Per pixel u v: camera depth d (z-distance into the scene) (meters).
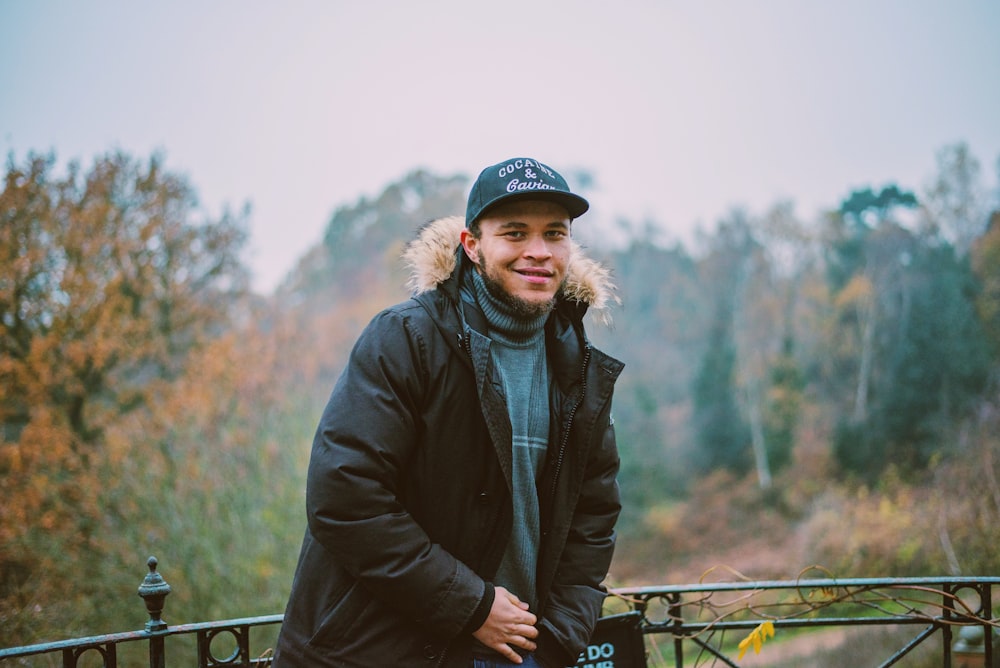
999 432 19.38
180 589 9.68
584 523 1.98
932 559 17.67
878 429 29.47
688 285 41.28
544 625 1.87
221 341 13.55
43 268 12.82
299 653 1.75
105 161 13.70
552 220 1.79
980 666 4.43
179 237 14.44
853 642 11.45
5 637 8.64
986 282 31.12
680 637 2.66
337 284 42.84
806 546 24.69
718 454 34.69
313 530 1.68
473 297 1.84
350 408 1.69
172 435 10.99
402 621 1.71
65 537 10.32
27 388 12.23
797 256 39.56
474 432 1.76
